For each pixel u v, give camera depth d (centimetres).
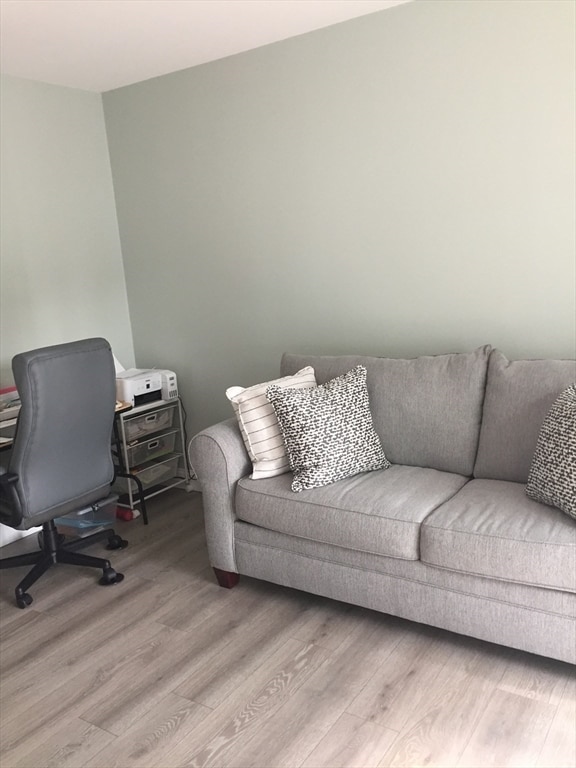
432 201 306
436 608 235
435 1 286
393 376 295
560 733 196
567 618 209
